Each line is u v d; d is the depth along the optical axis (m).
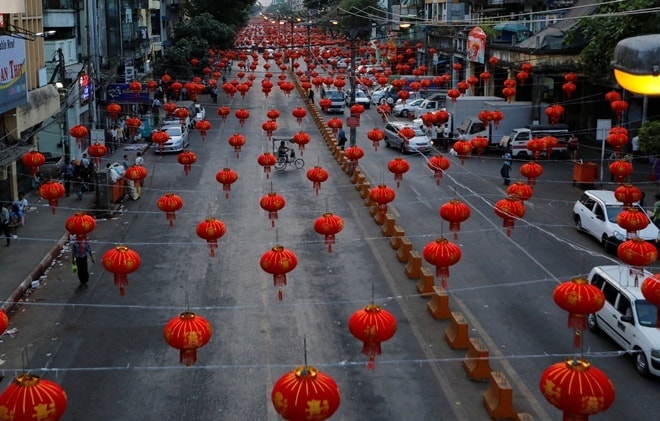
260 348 14.53
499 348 14.49
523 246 21.52
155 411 12.11
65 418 11.88
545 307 16.72
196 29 62.12
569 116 43.28
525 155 36.00
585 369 7.93
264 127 32.34
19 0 22.12
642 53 3.59
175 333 9.61
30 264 19.67
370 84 54.22
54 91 30.03
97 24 38.56
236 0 74.19
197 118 45.78
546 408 12.12
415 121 42.91
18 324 15.98
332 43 75.56
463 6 58.62
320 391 7.53
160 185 30.12
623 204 19.89
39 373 13.49
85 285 18.39
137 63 52.09
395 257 20.48
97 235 23.05
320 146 40.28
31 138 27.84
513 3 45.75
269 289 17.97
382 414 11.96
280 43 88.88
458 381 13.15
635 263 12.98
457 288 17.91
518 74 36.34
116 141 38.53
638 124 35.56
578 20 35.12
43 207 26.28
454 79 56.94
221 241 22.19
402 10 75.62
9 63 23.42
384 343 14.77
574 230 23.30
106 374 13.48
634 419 11.84
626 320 13.84
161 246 21.73
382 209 19.64
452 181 30.73
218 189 29.42
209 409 12.17
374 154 37.84
